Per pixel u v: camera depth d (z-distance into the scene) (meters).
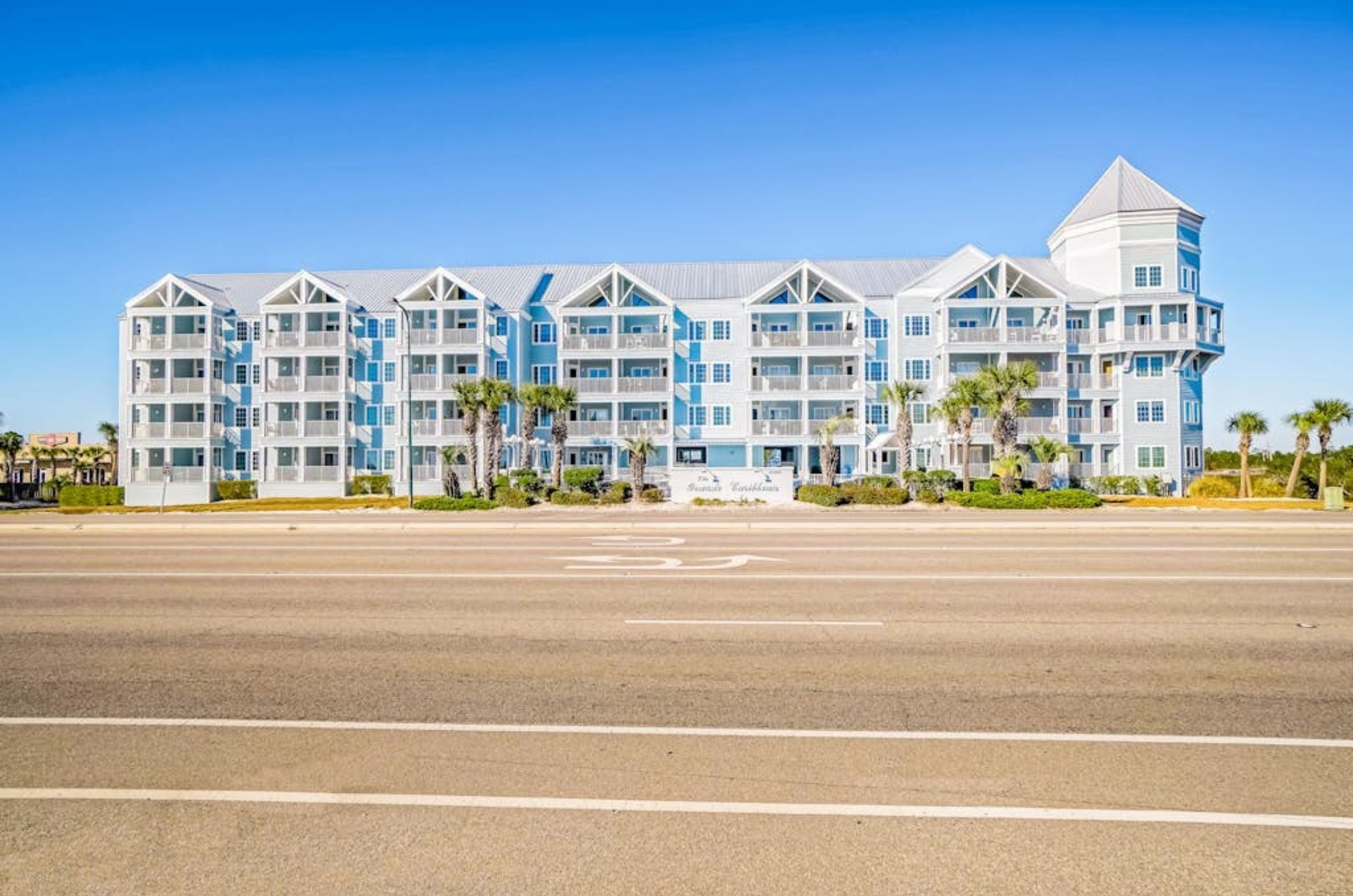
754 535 20.41
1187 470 49.00
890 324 51.84
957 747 5.41
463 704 6.41
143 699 6.60
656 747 5.43
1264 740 5.52
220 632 9.16
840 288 51.22
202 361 53.03
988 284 50.84
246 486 49.19
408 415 41.62
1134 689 6.77
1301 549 16.92
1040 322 50.84
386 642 8.63
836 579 12.88
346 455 51.25
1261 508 32.50
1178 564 14.60
